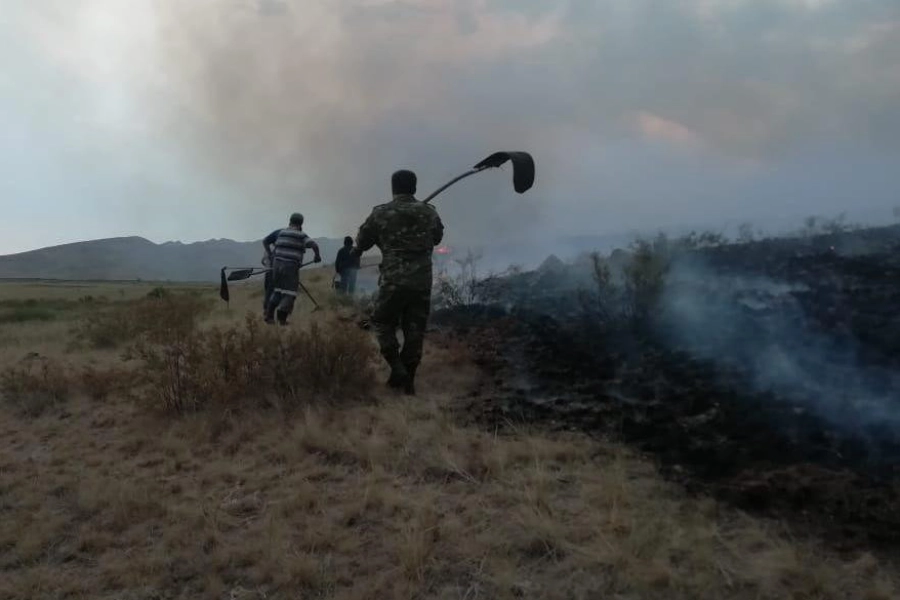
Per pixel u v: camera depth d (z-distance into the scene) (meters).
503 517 3.29
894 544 2.79
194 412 5.13
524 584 2.76
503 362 5.91
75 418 5.58
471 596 2.73
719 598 2.57
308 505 3.59
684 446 3.85
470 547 3.01
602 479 3.51
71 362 7.94
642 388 4.77
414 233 5.33
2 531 3.54
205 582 2.96
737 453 3.67
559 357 5.78
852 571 2.65
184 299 10.00
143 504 3.69
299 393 5.20
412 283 5.24
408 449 4.16
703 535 2.90
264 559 3.07
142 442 4.79
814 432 3.75
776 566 2.68
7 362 8.37
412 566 2.90
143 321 7.64
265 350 5.41
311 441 4.39
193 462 4.35
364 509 3.48
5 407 6.07
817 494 3.17
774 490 3.24
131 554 3.25
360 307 9.22
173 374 5.41
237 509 3.63
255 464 4.23
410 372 5.36
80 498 3.80
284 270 8.68
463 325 7.44
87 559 3.28
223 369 5.36
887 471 3.32
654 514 3.14
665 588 2.66
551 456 3.90
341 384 5.34
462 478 3.78
